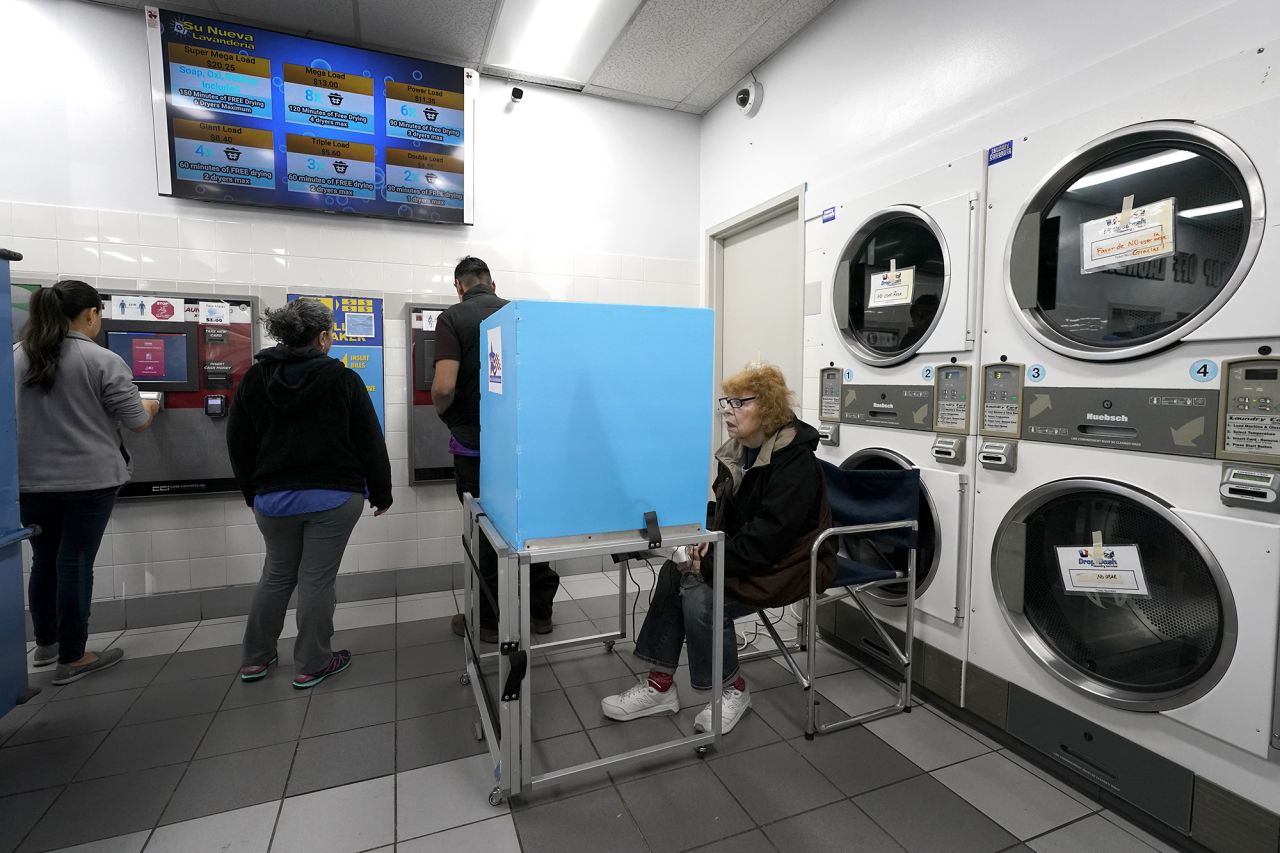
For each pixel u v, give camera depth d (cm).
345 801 161
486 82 323
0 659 166
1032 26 181
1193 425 142
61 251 258
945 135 208
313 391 205
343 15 273
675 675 234
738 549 180
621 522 156
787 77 295
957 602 202
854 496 206
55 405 213
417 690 220
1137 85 154
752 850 146
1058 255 176
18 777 170
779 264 320
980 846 148
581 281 349
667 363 155
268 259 289
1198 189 146
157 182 269
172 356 273
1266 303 128
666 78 329
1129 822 157
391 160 300
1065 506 177
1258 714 131
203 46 265
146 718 200
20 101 252
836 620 255
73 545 221
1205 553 139
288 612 295
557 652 252
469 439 245
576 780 170
